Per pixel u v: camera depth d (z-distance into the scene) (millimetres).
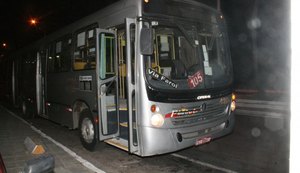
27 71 12133
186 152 6812
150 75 5121
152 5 5324
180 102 5309
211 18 6281
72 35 7934
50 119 9703
